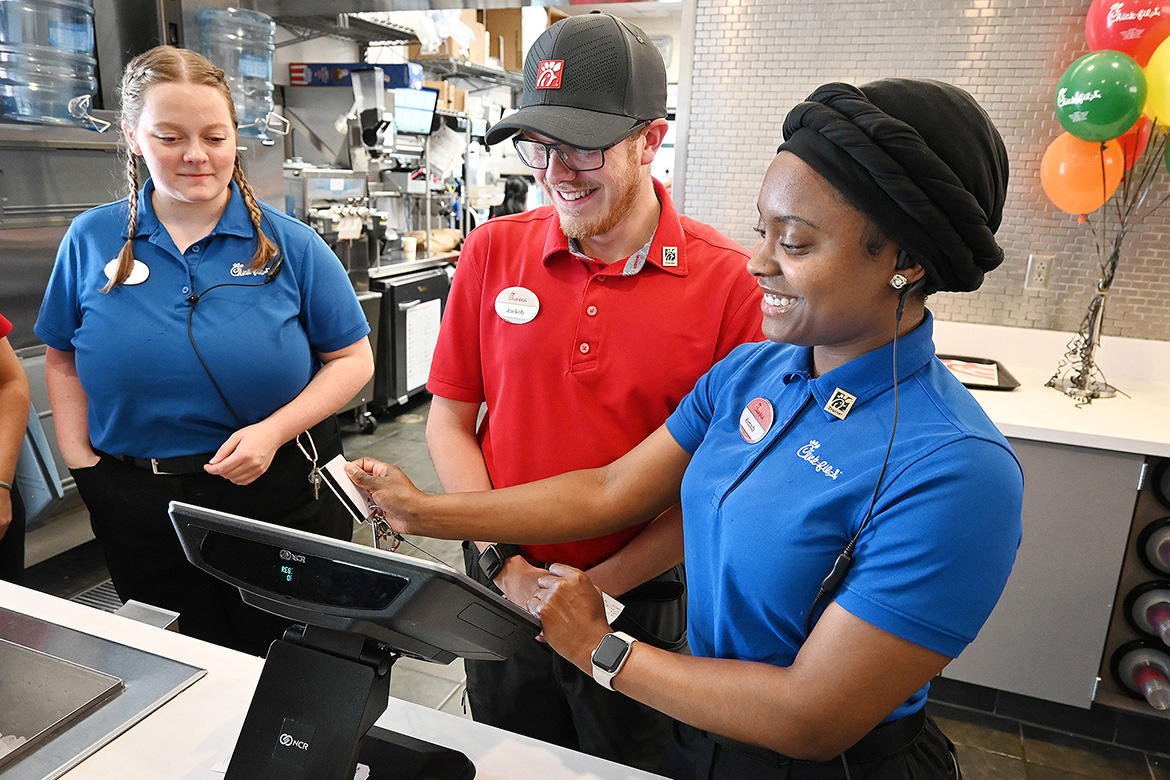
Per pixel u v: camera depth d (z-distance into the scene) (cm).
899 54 244
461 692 231
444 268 530
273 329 166
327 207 416
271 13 342
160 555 172
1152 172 225
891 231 71
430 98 506
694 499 97
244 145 328
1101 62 198
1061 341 248
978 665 221
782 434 87
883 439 79
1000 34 234
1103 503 202
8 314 254
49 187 257
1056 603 211
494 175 713
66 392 173
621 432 128
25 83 266
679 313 126
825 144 72
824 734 77
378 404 475
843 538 79
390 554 69
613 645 86
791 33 253
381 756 86
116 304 159
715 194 273
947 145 71
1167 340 241
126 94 154
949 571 71
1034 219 244
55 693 93
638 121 115
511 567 122
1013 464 76
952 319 260
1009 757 213
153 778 83
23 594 119
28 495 253
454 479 140
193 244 162
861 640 74
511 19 694
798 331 80
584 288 128
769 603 84
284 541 74
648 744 137
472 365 144
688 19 262
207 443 166
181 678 99
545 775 87
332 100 477
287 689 80
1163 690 201
